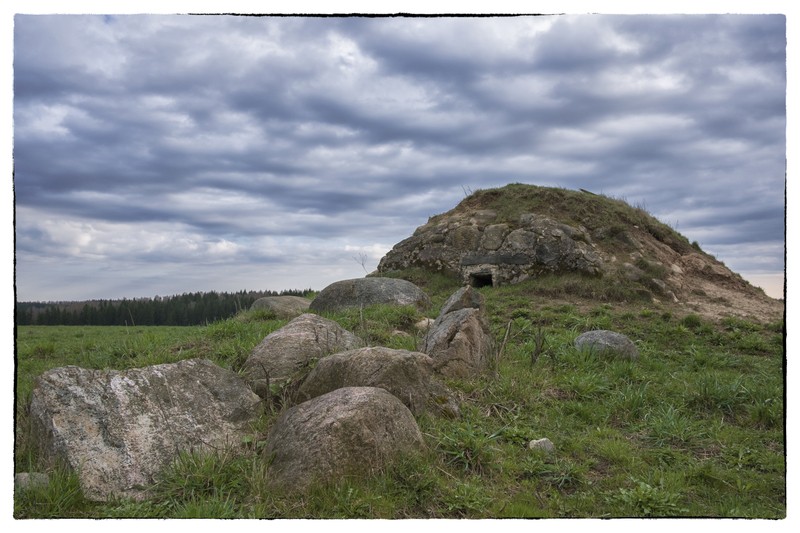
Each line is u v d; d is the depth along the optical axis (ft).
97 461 16.19
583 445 19.98
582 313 40.42
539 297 45.03
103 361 29.63
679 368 30.68
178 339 33.17
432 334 26.58
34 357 34.14
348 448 15.38
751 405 24.14
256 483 15.08
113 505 15.14
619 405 23.82
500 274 50.21
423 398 19.53
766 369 30.60
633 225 54.24
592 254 48.08
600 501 16.29
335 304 40.47
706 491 17.15
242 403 19.67
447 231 55.98
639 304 43.29
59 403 17.52
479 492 15.81
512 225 53.26
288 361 23.40
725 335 36.58
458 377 24.09
